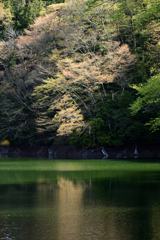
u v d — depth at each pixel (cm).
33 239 936
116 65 4084
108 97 4347
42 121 4478
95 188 1758
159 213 1207
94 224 1075
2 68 6319
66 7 5169
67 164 3253
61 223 1091
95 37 4444
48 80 4669
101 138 4134
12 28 6388
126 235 962
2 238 945
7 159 4112
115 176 2233
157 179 2056
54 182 2016
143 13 2505
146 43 4466
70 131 4188
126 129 4078
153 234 969
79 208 1302
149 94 2442
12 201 1451
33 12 6681
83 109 4416
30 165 3212
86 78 4172
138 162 3281
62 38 5094
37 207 1332
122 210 1259
